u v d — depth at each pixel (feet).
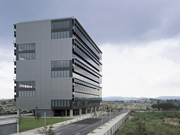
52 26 301.63
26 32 310.24
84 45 368.68
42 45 302.66
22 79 306.55
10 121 138.41
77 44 314.76
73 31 302.25
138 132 134.82
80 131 147.23
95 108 448.65
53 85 293.84
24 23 311.88
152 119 254.06
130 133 131.75
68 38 294.46
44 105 294.05
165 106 495.00
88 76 377.09
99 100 485.97
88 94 380.99
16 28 314.76
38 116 202.80
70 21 296.30
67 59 292.61
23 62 307.99
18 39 312.71
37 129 157.89
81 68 341.00
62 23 298.97
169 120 241.76
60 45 296.51
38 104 296.51
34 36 306.76
